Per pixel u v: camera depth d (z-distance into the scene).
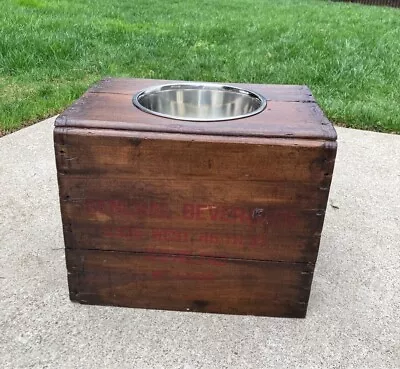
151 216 1.20
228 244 1.22
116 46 4.51
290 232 1.20
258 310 1.30
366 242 1.71
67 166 1.15
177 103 1.50
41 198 1.92
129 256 1.25
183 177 1.15
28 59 3.88
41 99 3.14
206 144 1.11
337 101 3.29
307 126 1.16
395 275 1.52
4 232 1.67
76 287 1.30
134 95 1.37
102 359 1.14
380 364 1.16
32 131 2.68
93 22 5.29
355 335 1.25
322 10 7.38
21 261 1.51
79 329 1.23
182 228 1.21
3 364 1.12
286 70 3.89
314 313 1.33
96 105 1.26
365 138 2.83
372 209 1.97
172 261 1.25
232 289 1.28
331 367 1.15
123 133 1.12
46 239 1.64
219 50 4.52
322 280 1.48
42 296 1.35
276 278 1.26
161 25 5.57
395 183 2.24
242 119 1.20
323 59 4.14
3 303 1.32
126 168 1.15
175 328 1.25
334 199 2.04
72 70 3.85
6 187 2.00
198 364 1.14
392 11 7.91
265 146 1.11
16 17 4.99
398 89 3.66
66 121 1.13
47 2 6.37
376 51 4.38
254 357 1.17
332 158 1.11
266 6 7.82
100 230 1.22
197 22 5.84
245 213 1.18
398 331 1.28
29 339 1.20
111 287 1.30
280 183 1.14
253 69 3.89
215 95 1.50
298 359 1.17
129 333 1.23
